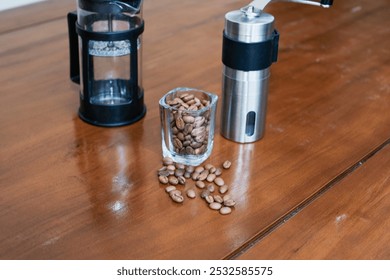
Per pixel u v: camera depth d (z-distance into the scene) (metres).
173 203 0.73
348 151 0.87
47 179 0.77
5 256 0.63
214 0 1.59
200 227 0.69
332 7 1.54
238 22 0.79
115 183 0.77
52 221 0.69
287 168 0.82
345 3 1.59
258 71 0.82
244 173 0.80
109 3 0.83
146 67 1.13
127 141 0.88
